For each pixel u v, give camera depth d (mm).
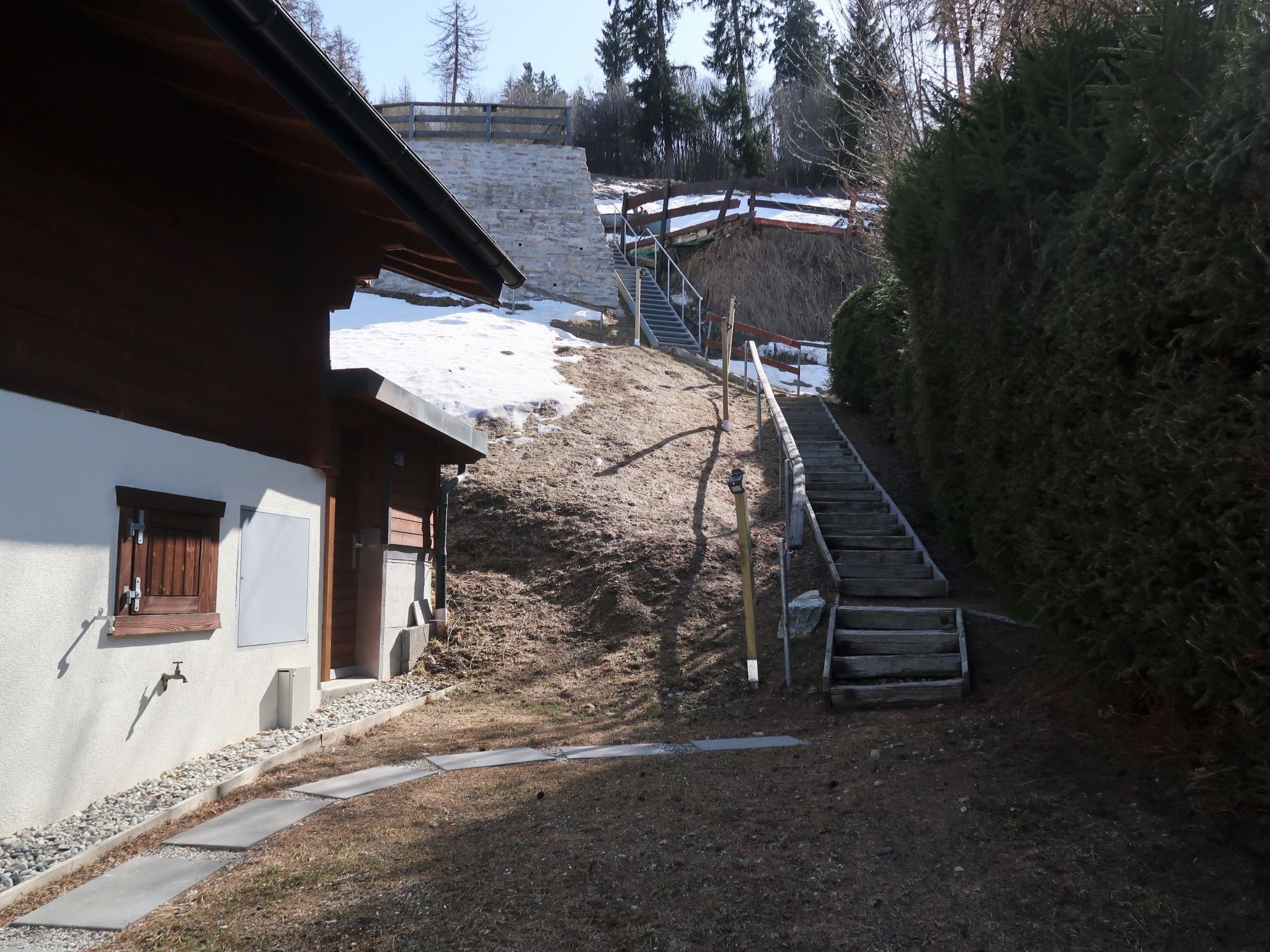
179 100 5777
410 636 8898
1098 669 4438
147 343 5469
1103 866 3500
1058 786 4254
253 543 6457
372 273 7293
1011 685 6586
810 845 3953
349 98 4840
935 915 3285
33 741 4438
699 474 13250
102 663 4910
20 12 4527
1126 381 4098
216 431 6180
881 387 14734
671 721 7242
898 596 8828
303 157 6043
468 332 18484
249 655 6406
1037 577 5328
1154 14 4102
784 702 7391
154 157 5555
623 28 40500
